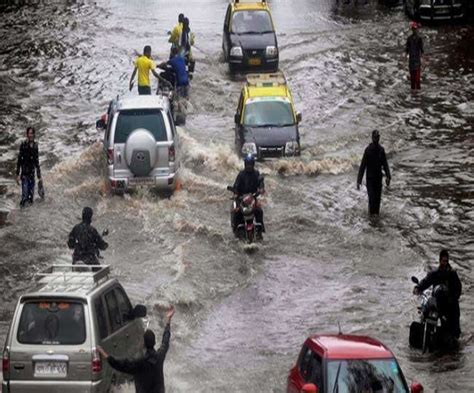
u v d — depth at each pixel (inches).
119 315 1213.7
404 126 2620.6
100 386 1122.0
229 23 3235.7
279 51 3422.7
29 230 1883.6
